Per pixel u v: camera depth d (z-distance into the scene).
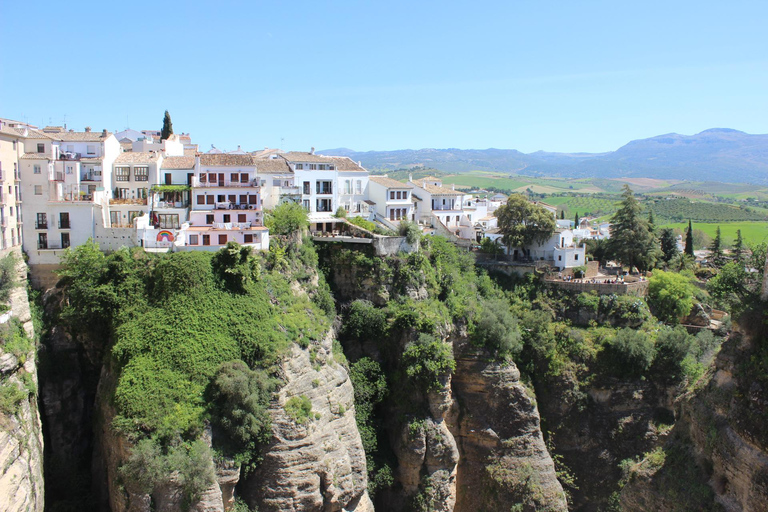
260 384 56.69
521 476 74.88
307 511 57.41
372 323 74.69
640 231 99.69
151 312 59.97
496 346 77.38
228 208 74.81
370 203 98.56
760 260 74.06
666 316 90.69
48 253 66.44
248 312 61.19
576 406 80.56
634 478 56.53
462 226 108.12
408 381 71.94
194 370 56.22
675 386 80.06
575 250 96.62
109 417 56.22
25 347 56.75
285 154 95.44
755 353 47.38
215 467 54.06
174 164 79.06
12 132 65.00
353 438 63.59
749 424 45.34
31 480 51.53
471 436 76.88
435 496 71.12
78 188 72.69
